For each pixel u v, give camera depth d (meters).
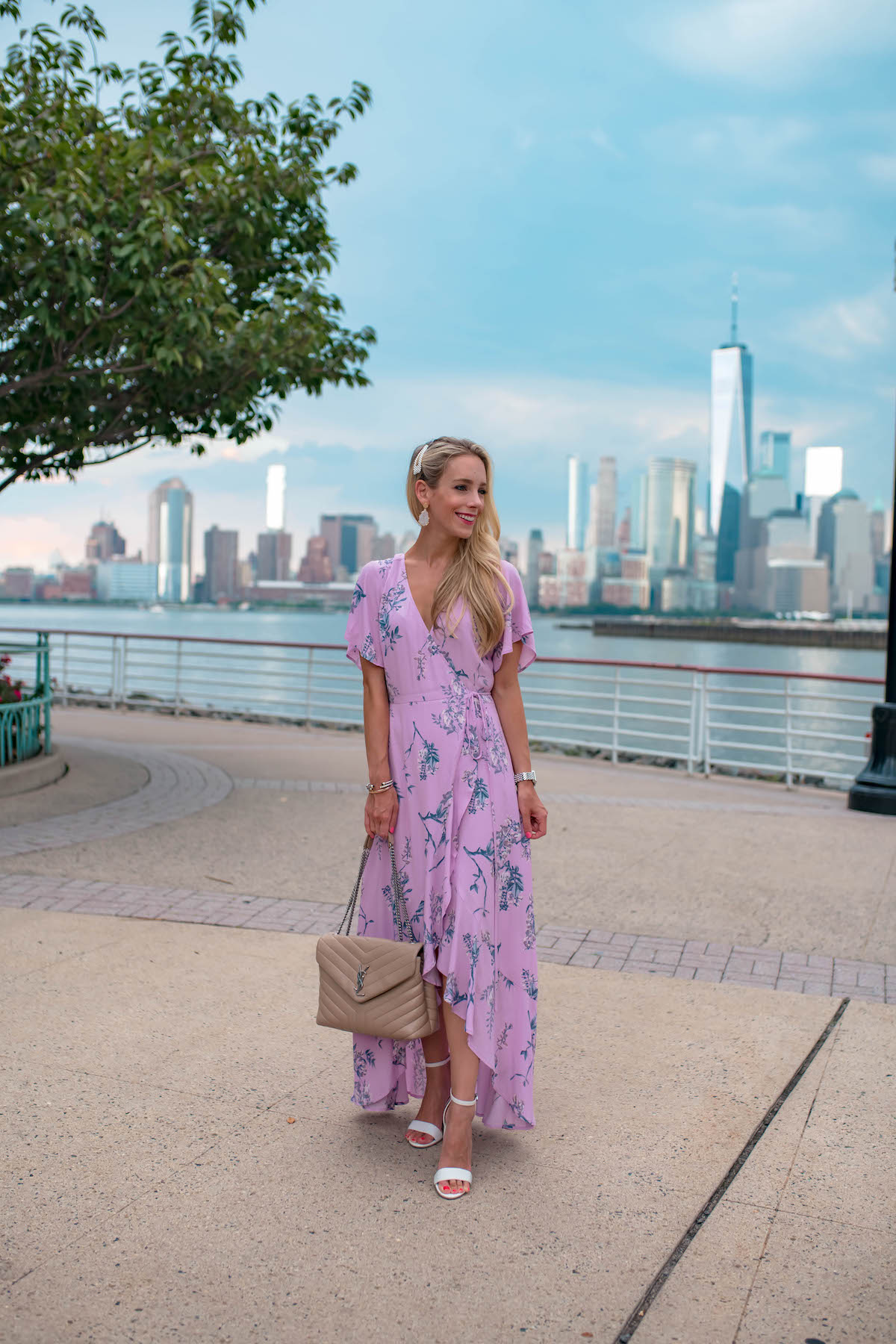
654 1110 2.96
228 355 7.34
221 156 7.65
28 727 7.94
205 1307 2.06
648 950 4.43
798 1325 2.04
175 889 5.13
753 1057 3.32
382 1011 2.49
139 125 7.66
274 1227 2.34
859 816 7.57
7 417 7.74
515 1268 2.21
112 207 6.42
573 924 4.79
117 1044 3.30
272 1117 2.87
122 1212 2.38
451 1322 2.03
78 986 3.80
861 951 4.47
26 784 7.51
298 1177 2.56
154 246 6.50
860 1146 2.76
